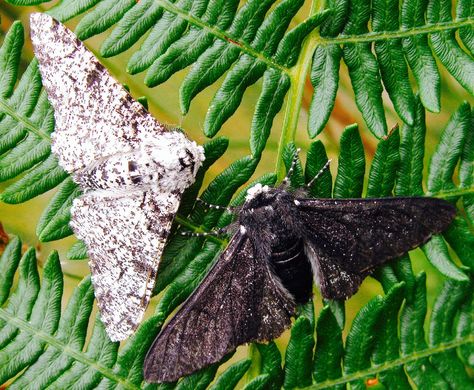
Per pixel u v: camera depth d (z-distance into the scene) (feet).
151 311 0.56
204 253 0.45
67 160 0.44
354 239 0.45
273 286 0.45
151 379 0.43
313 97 0.44
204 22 0.43
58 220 0.45
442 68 0.56
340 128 0.58
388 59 0.44
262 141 0.45
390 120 0.57
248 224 0.45
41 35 0.43
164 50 0.43
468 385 0.44
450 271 0.43
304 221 0.45
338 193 0.45
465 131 0.44
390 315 0.43
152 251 0.44
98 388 0.43
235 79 0.44
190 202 0.45
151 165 0.43
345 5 0.44
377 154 0.44
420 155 0.44
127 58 0.57
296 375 0.43
